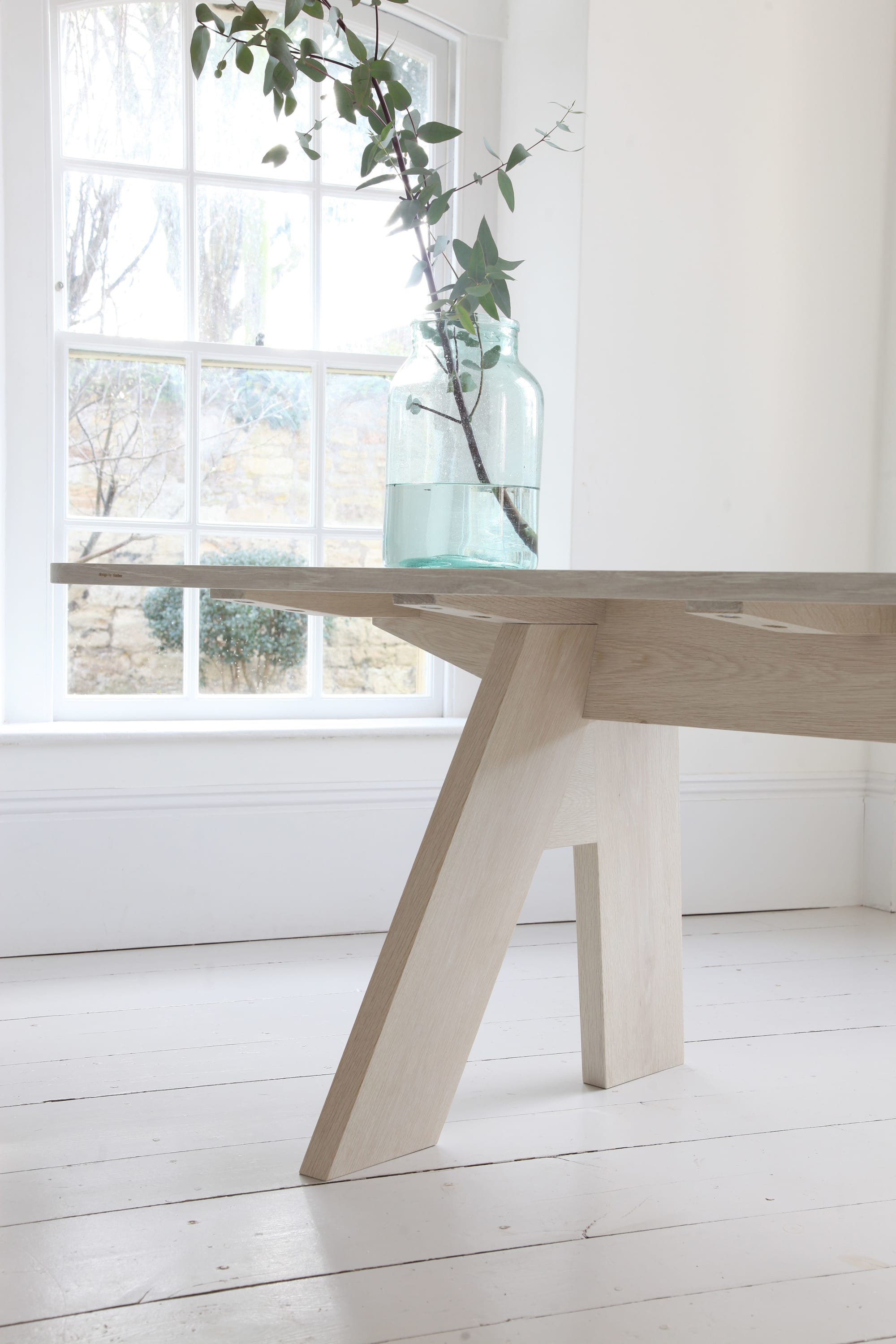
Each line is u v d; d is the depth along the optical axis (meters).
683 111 2.58
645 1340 1.05
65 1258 1.17
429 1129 1.45
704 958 2.36
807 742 2.81
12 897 2.28
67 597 2.52
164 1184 1.33
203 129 2.55
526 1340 1.04
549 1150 1.44
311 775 2.45
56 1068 1.69
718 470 2.67
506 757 1.40
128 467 2.55
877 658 1.30
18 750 2.27
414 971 1.37
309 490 2.67
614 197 2.53
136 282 2.54
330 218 2.64
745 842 2.78
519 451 1.47
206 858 2.39
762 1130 1.51
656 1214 1.29
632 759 1.65
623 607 1.48
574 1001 2.05
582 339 2.52
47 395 2.42
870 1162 1.43
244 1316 1.07
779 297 2.70
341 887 2.48
